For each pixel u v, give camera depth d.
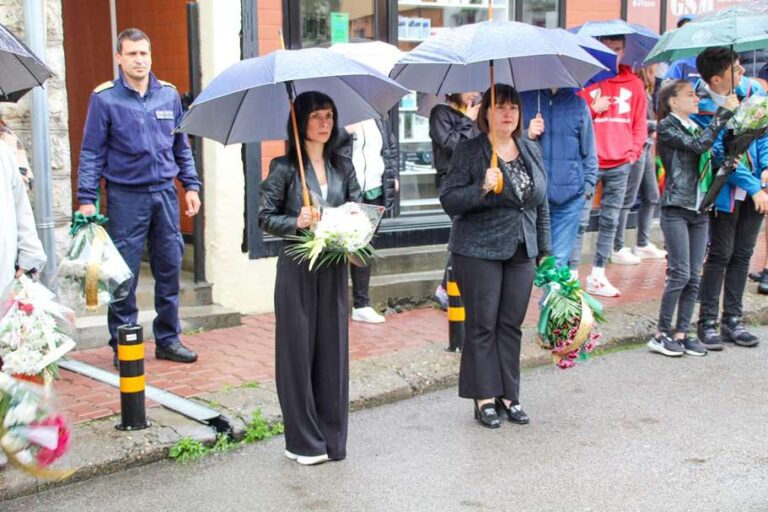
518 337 5.43
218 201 7.52
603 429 5.38
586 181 6.97
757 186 6.61
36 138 6.17
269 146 7.76
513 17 9.41
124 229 6.14
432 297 8.22
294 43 7.93
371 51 6.93
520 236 5.22
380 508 4.36
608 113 8.05
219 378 6.07
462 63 4.88
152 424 5.18
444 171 7.07
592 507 4.34
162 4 8.10
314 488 4.59
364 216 4.59
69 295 5.59
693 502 4.39
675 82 6.49
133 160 6.08
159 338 6.44
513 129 5.13
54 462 4.16
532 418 5.58
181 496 4.52
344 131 6.95
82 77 8.92
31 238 4.58
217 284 7.62
